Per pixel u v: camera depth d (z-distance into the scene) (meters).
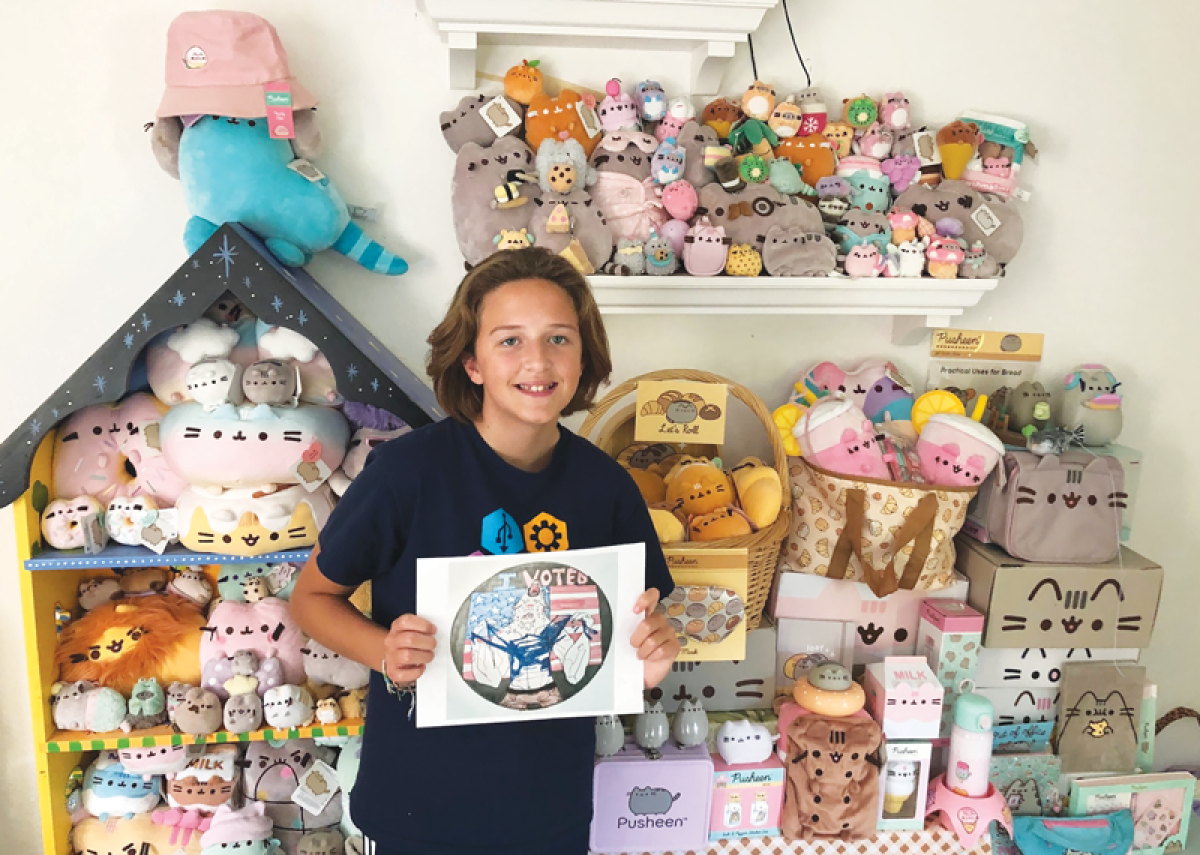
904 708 1.50
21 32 1.43
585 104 1.53
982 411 1.70
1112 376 1.79
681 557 1.37
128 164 1.49
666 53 1.60
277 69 1.37
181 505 1.32
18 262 1.50
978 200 1.64
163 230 1.52
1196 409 1.92
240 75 1.35
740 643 1.39
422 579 0.96
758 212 1.55
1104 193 1.79
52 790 1.36
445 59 1.53
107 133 1.48
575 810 1.08
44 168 1.47
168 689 1.36
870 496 1.49
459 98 1.56
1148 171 1.79
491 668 0.99
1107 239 1.81
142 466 1.35
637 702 1.02
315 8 1.49
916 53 1.67
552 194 1.47
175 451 1.29
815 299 1.60
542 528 1.02
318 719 1.38
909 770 1.52
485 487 1.00
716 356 1.74
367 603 1.39
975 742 1.53
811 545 1.55
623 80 1.60
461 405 1.05
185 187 1.39
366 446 1.39
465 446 1.02
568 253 1.46
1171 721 2.02
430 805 1.02
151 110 1.48
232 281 1.21
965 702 1.54
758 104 1.58
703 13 1.44
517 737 1.03
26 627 1.29
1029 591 1.59
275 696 1.35
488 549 1.00
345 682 1.39
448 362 1.02
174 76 1.35
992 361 1.82
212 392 1.29
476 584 0.98
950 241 1.59
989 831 1.54
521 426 1.00
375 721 1.06
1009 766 1.65
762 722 1.54
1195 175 1.81
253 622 1.40
